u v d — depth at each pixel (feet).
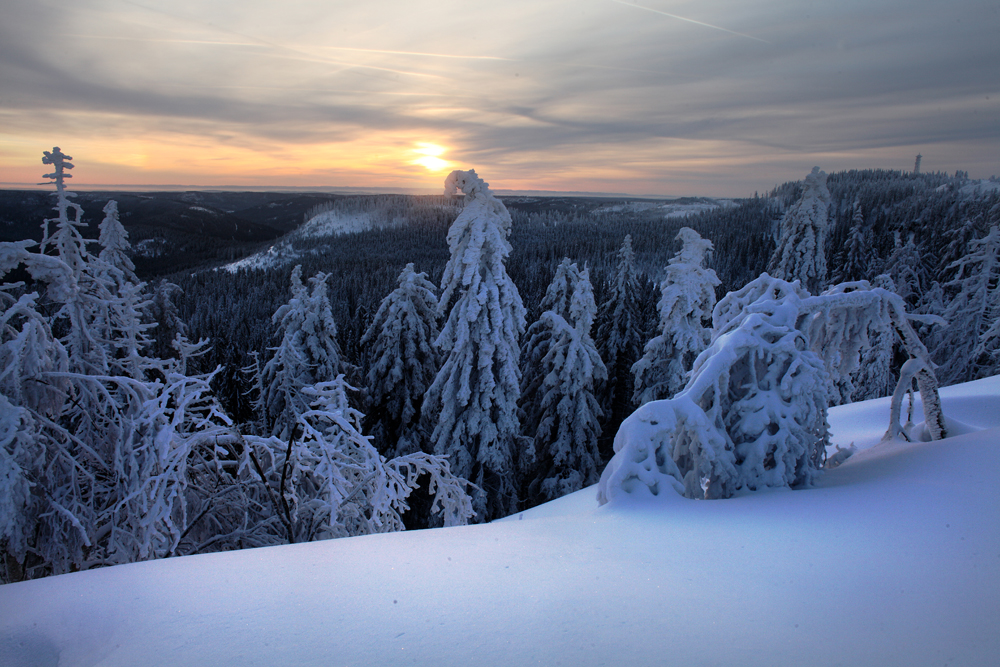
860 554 10.16
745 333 18.63
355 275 360.48
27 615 8.54
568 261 72.38
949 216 148.25
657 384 65.46
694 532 12.14
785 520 12.57
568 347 61.93
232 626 7.97
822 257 78.59
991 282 82.33
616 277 88.43
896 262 113.39
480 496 52.85
